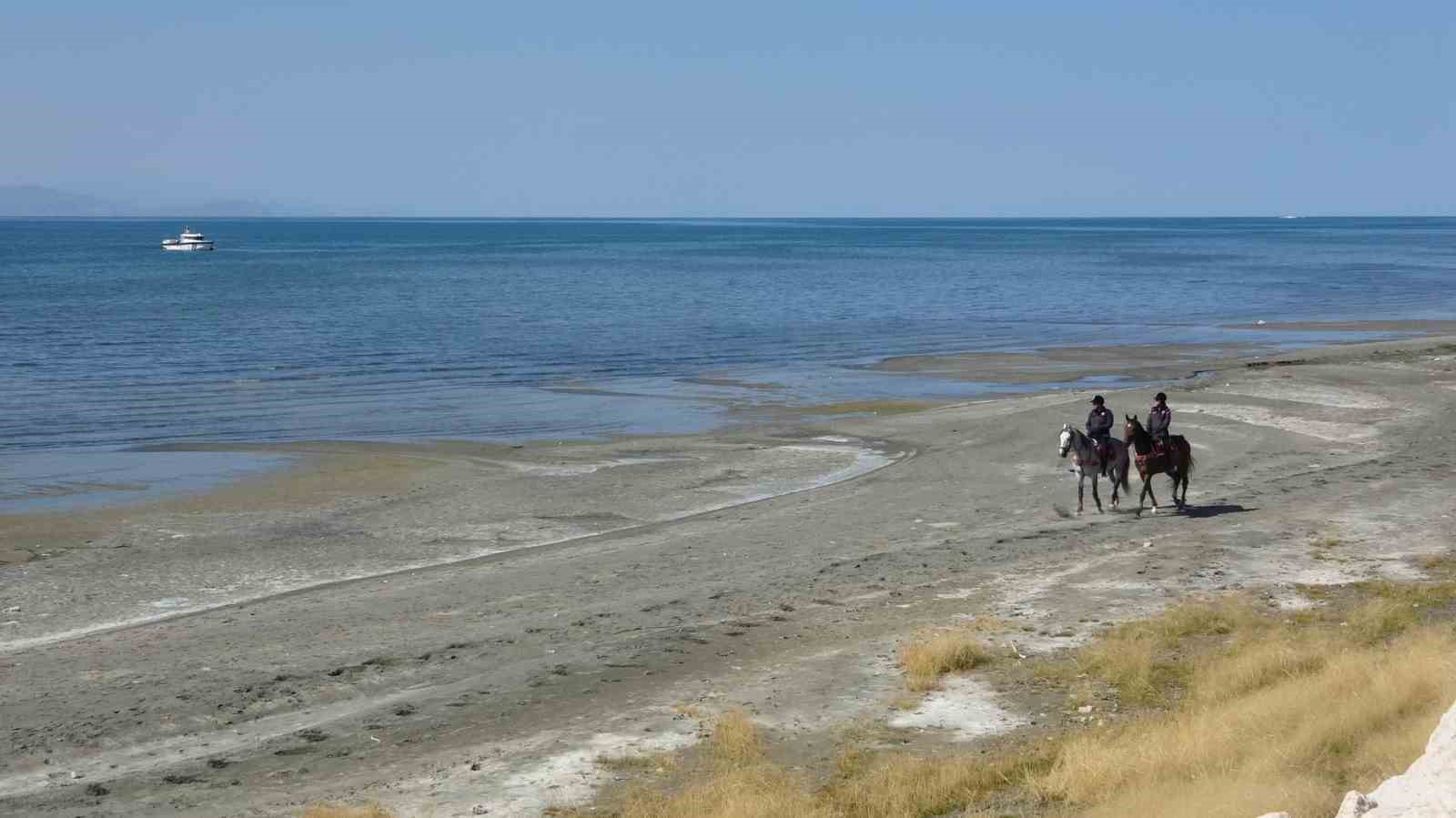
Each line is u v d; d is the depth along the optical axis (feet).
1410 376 174.70
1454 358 195.42
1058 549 88.89
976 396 171.83
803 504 107.86
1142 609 72.90
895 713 56.80
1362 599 73.05
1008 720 55.62
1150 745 47.52
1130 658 61.31
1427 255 621.31
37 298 334.85
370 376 190.80
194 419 151.12
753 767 49.24
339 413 156.56
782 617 73.61
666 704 59.11
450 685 63.36
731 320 280.92
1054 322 278.67
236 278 433.89
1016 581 80.38
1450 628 62.49
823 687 60.64
